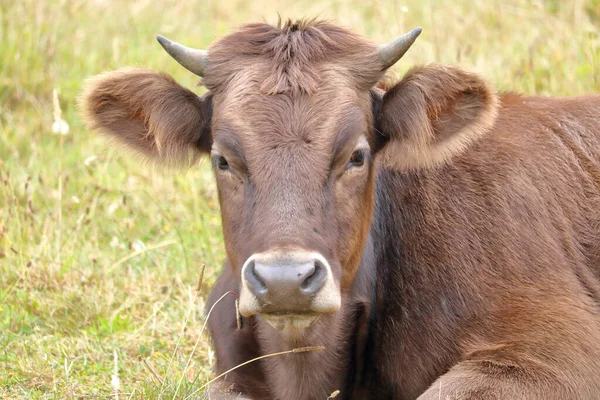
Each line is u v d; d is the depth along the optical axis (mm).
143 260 24938
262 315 15016
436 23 34281
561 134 19984
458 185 18719
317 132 15703
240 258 15727
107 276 23703
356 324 17781
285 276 14367
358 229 16375
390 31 34250
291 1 42438
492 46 32812
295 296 14438
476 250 18125
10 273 23859
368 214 16891
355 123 16031
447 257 18047
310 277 14609
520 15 34031
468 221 18375
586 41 29812
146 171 28156
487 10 34969
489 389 16203
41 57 34344
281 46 16672
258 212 15320
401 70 30719
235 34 17109
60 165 25109
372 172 17203
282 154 15539
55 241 24969
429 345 17719
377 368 18125
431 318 17781
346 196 16016
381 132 17594
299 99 15984
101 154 29062
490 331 17500
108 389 19031
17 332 21906
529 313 17469
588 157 19859
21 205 27188
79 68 35094
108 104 17641
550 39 31266
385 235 18422
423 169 18719
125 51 36031
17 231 24984
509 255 18109
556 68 29438
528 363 16688
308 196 15328
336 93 16172
